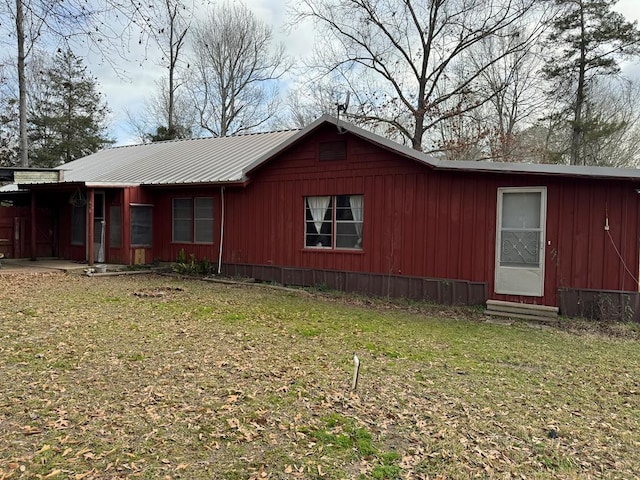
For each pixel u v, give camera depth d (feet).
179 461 9.75
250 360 16.84
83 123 97.40
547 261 26.86
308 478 9.28
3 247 49.14
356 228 33.37
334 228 34.30
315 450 10.38
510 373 16.31
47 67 84.02
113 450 10.07
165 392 13.48
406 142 74.28
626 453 10.69
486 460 10.19
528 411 12.94
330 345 19.42
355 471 9.58
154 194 45.34
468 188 28.94
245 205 39.19
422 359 17.76
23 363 15.60
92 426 11.18
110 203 44.52
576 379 15.81
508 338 21.65
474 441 11.07
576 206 26.14
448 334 22.15
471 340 21.06
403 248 31.17
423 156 28.78
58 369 15.16
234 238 39.99
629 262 25.05
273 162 37.32
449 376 15.79
